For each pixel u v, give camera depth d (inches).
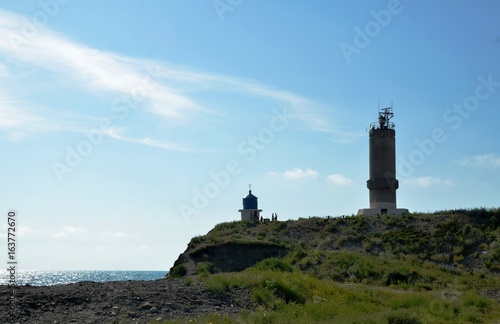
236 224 2696.9
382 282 1611.7
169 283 1071.0
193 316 784.3
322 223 2464.3
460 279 1609.3
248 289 1020.5
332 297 1095.0
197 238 2319.1
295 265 1861.5
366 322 793.6
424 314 957.2
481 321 966.4
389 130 2682.1
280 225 2527.1
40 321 669.9
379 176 2657.5
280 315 805.9
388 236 2150.6
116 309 773.3
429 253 1937.7
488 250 1863.9
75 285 989.2
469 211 2233.0
